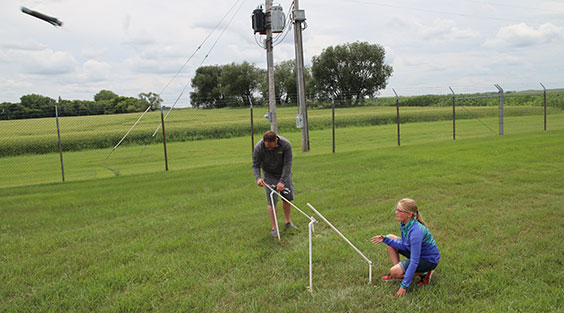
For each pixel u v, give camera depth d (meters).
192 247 5.07
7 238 5.77
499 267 4.09
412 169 10.00
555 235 4.93
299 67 15.62
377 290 3.73
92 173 13.35
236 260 4.57
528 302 3.35
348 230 5.56
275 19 12.88
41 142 20.67
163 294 3.85
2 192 9.67
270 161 5.45
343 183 8.73
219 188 8.92
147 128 24.72
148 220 6.46
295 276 4.15
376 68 56.47
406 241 3.78
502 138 16.33
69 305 3.68
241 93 62.12
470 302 3.46
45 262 4.77
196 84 66.19
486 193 7.20
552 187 7.48
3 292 4.00
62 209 7.46
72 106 28.06
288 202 5.37
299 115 15.70
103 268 4.52
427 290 3.66
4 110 21.72
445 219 5.75
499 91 18.44
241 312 3.47
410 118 30.92
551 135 16.14
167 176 11.01
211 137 24.77
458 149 13.28
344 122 29.06
